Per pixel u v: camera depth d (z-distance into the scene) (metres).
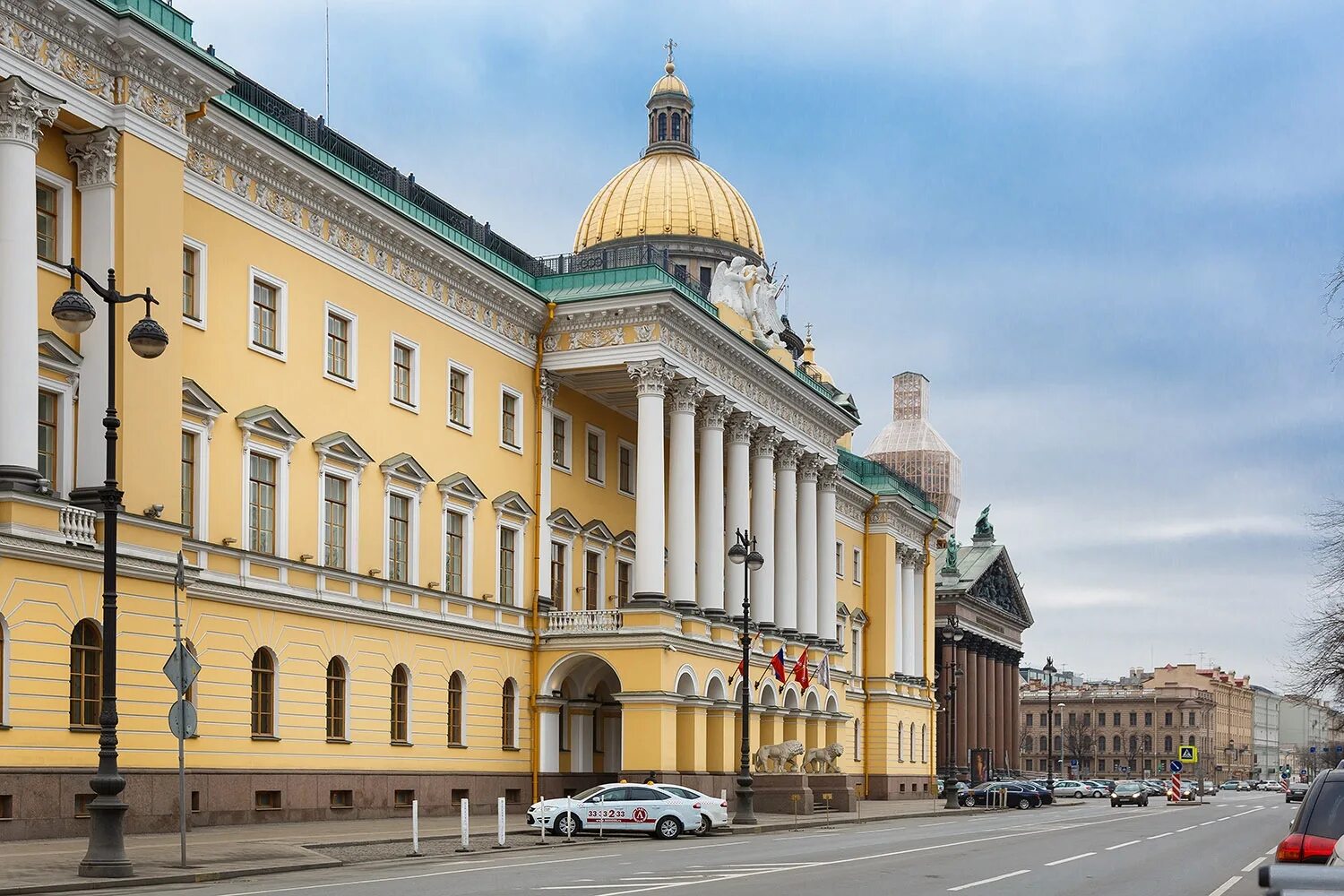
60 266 32.06
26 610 31.00
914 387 156.38
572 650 55.22
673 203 87.38
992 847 37.75
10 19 31.73
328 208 44.81
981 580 135.38
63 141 34.28
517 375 56.12
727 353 62.16
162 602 34.72
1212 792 161.25
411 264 49.34
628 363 56.34
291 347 43.06
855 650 90.56
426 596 49.03
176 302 35.75
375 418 47.06
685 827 40.91
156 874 23.98
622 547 63.28
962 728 128.00
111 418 24.42
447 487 50.50
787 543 70.00
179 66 35.69
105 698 23.73
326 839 34.16
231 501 40.06
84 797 32.31
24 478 31.34
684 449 58.66
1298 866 12.94
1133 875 28.30
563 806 40.56
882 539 93.88
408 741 47.34
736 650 61.09
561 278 58.31
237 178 40.78
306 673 42.47
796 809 53.72
